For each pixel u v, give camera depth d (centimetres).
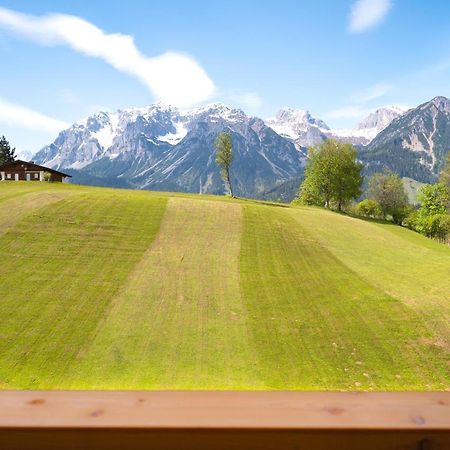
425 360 1609
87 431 171
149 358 1667
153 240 3347
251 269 2845
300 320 2025
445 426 173
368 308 2116
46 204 3909
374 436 173
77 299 2238
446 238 7975
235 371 1570
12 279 2444
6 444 172
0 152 11912
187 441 173
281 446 174
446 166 8481
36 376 1522
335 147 9100
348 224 4891
